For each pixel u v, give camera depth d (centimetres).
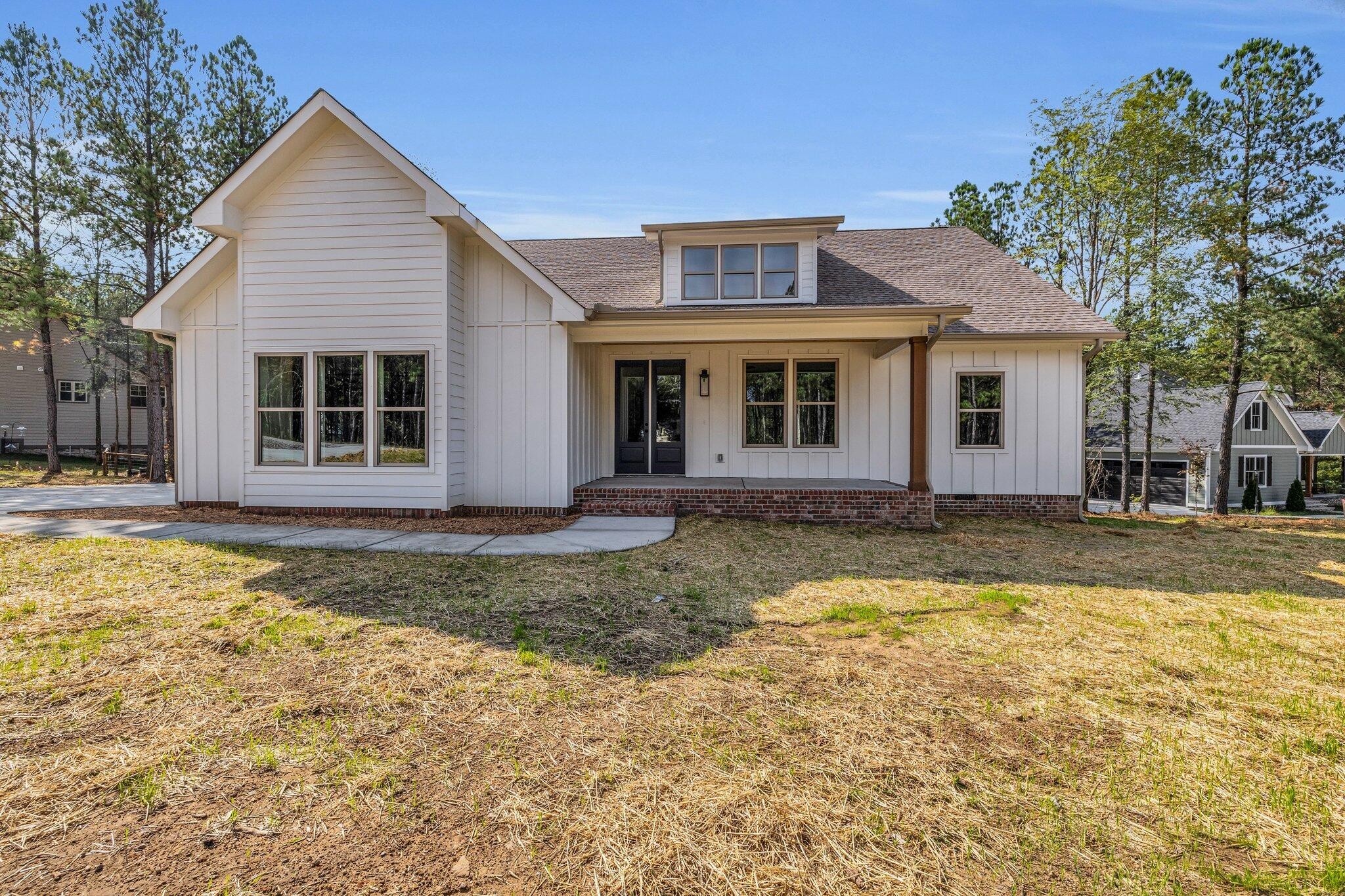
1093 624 473
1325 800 250
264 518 866
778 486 997
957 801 245
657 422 1182
